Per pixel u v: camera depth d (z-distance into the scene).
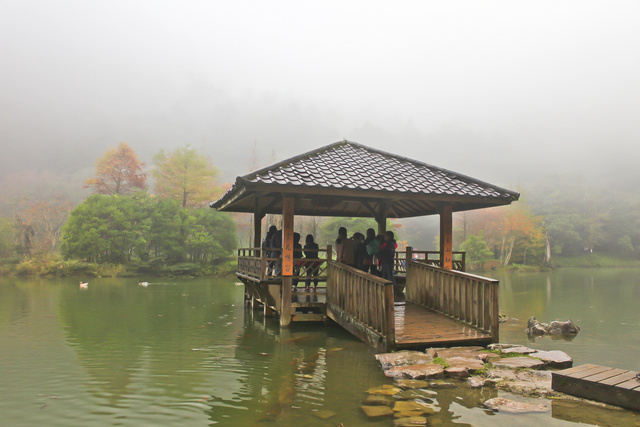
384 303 6.55
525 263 52.75
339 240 9.38
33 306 13.30
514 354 6.15
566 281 26.44
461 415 4.04
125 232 32.03
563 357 6.04
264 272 8.93
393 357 5.95
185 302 14.48
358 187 8.08
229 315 11.33
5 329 9.27
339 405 4.41
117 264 31.44
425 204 11.62
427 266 9.01
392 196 8.43
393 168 9.87
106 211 32.41
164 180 43.56
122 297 16.03
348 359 6.40
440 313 8.43
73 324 9.91
